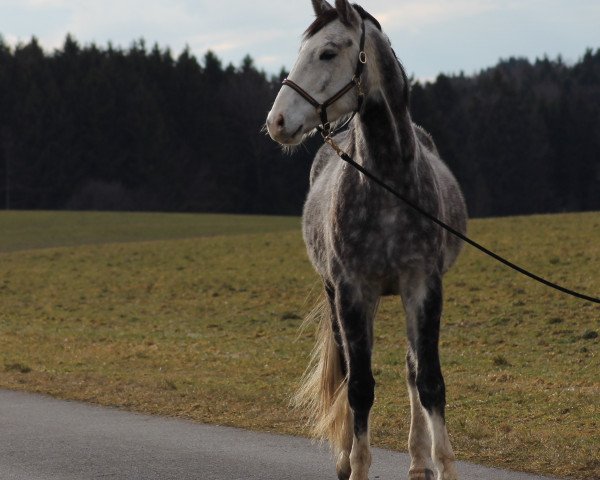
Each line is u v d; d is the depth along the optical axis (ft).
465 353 50.60
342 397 22.50
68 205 323.98
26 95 336.49
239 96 348.38
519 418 31.01
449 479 19.44
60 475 23.76
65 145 328.90
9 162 325.21
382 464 24.86
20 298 88.79
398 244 20.16
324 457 25.77
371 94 19.95
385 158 20.12
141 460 25.44
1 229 180.45
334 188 21.27
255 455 26.03
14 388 39.58
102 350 54.34
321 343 23.97
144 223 196.44
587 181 315.58
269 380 41.75
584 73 380.99
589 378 40.24
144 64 360.89
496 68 361.10
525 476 22.98
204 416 32.45
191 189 325.83
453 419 30.96
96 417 32.40
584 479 22.61
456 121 323.37
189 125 345.92
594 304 62.69
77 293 90.17
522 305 65.00
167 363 48.19
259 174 326.65
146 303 82.43
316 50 19.48
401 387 38.65
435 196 20.93
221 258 107.86
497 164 309.42
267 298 80.38
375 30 20.38
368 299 20.84
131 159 332.60
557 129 316.81
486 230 109.09
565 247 89.51
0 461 25.38
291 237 124.77
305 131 19.56
